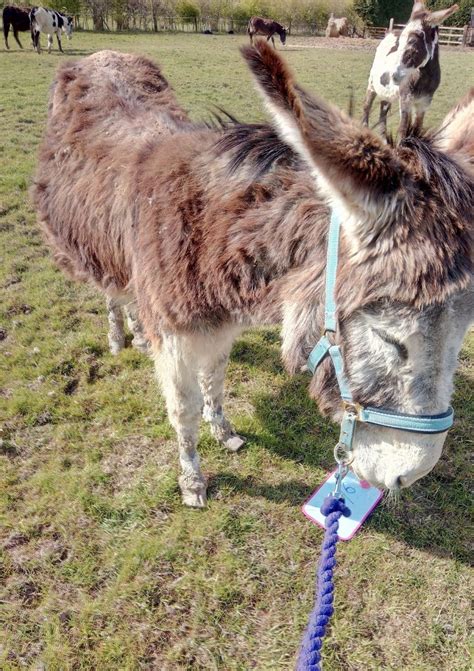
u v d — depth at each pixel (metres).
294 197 0.79
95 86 1.48
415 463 0.72
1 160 3.27
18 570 1.16
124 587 1.12
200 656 1.02
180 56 8.13
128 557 1.18
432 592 1.14
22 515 1.27
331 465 1.43
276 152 0.83
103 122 1.33
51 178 1.45
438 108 4.88
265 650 1.03
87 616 1.07
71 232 1.35
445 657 1.03
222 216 0.86
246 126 0.90
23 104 4.61
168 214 0.94
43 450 1.45
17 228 2.54
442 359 0.66
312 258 0.76
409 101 3.79
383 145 0.63
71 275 1.51
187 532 1.24
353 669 1.01
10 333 1.87
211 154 0.92
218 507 1.30
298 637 1.05
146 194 1.01
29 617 1.07
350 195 0.62
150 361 1.77
